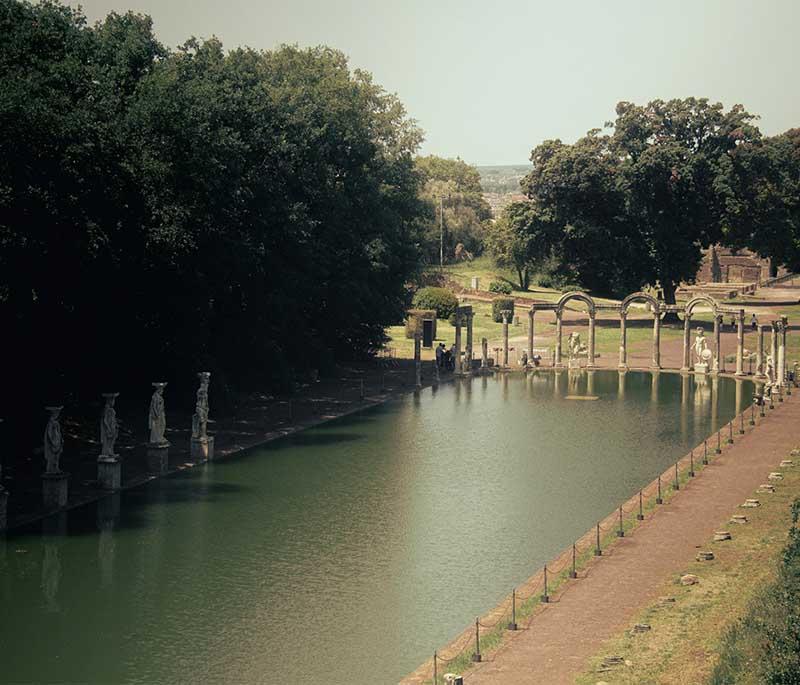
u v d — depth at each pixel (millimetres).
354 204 110438
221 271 81375
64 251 65500
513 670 38469
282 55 123312
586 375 121000
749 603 42719
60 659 41156
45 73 67500
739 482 66562
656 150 145875
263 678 39500
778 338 110562
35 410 73375
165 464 69938
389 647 42281
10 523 57875
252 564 52094
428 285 186500
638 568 49969
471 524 59062
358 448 79000
